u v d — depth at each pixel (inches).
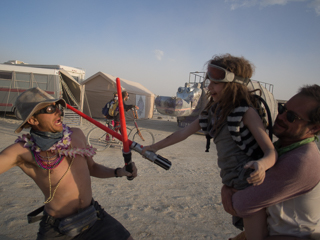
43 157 52.8
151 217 115.2
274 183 44.5
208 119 60.8
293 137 48.2
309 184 43.6
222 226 110.1
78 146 58.5
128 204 127.7
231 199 53.2
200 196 142.3
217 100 54.0
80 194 57.4
